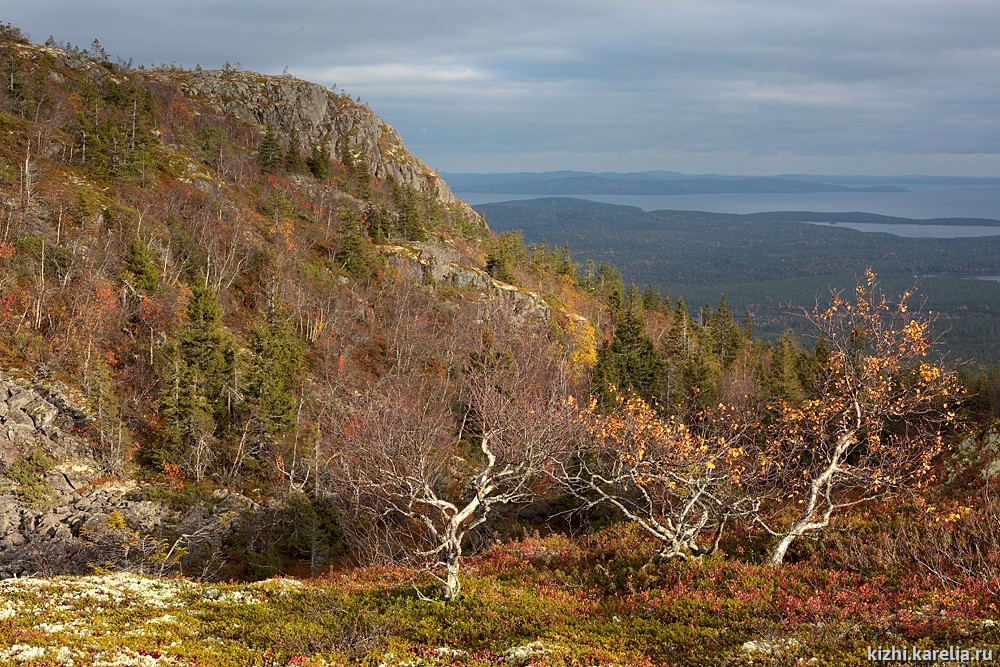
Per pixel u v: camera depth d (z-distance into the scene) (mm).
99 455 52906
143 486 51344
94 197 85312
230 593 19672
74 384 58188
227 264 91438
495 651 15289
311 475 54031
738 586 19047
